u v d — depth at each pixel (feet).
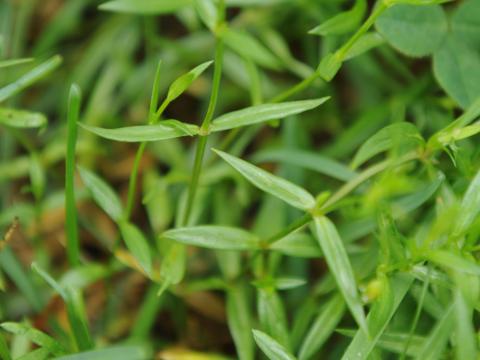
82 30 1.15
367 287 0.77
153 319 0.94
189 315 1.00
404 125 0.80
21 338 0.88
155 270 0.98
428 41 0.91
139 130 0.78
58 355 0.81
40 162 1.03
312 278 1.02
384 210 0.79
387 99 1.07
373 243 0.86
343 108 1.12
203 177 0.99
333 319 0.84
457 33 0.91
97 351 0.76
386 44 1.03
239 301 0.91
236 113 0.79
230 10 1.14
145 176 1.05
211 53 1.10
